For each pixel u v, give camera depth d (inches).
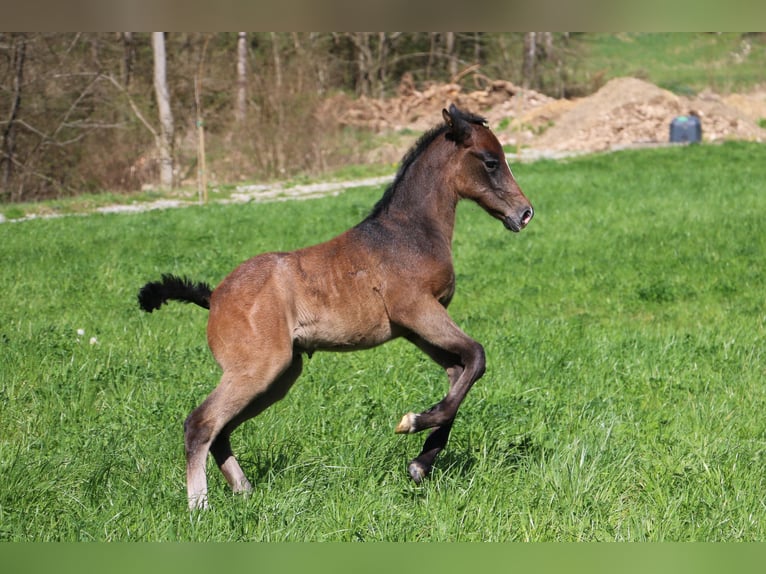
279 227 882.1
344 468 285.4
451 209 297.7
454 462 293.4
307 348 279.1
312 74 1857.8
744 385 379.9
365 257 279.4
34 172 1475.1
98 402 355.6
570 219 895.1
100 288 596.1
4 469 272.2
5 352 409.7
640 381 386.0
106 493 267.6
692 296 590.6
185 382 375.9
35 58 1502.2
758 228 801.6
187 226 912.3
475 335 480.1
